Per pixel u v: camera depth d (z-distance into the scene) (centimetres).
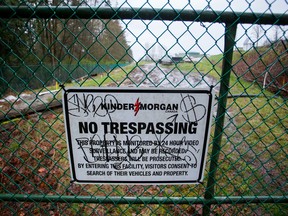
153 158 132
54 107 525
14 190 281
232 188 276
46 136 406
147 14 112
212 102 124
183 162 133
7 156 343
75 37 118
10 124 427
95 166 133
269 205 238
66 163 326
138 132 127
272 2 114
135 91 121
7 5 111
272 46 123
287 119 525
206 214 147
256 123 503
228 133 456
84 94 121
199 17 113
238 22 115
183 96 123
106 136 128
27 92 638
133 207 231
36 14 112
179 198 144
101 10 111
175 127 127
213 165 138
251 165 337
